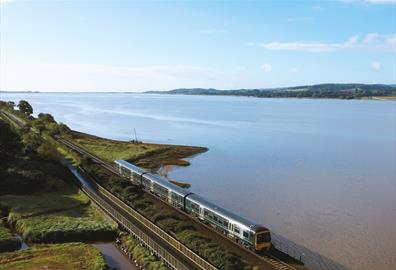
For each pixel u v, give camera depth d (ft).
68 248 160.15
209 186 289.12
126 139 548.72
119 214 188.65
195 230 173.99
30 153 310.45
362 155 415.03
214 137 564.30
